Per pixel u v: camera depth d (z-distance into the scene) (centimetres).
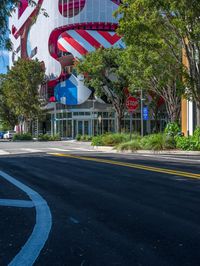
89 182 1359
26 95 6309
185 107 3350
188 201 1011
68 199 1063
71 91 6356
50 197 1095
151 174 1532
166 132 3158
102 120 6278
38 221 828
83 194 1134
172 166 1823
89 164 1942
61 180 1416
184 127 3353
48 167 1834
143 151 2867
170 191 1155
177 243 668
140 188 1216
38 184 1330
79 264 575
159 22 2497
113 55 4562
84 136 5434
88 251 633
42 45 7250
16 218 859
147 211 905
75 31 6316
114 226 782
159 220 823
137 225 786
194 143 2789
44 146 3838
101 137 3631
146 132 6244
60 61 6606
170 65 2750
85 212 906
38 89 6606
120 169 1711
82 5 6375
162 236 710
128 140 3341
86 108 6319
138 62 3081
